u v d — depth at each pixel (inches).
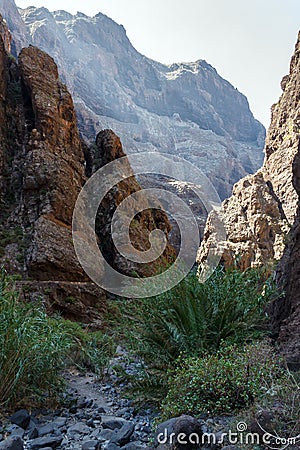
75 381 187.5
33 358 146.9
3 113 598.9
